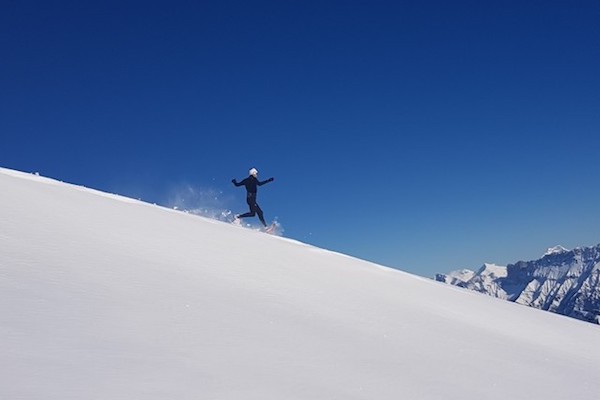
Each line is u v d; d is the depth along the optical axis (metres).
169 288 4.81
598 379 5.60
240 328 4.12
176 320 3.90
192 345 3.43
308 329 4.69
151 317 3.82
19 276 3.99
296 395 2.95
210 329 3.89
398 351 4.73
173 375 2.80
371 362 4.10
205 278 5.72
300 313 5.30
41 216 6.46
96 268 4.83
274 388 2.98
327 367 3.67
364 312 6.27
